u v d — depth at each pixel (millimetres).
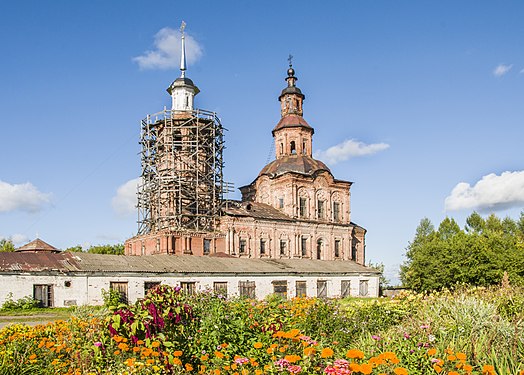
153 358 10695
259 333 12570
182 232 58469
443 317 14406
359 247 77500
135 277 41719
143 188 64625
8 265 37156
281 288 50656
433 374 9891
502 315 15094
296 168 71188
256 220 64250
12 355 11859
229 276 46812
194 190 62719
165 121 63094
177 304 12531
